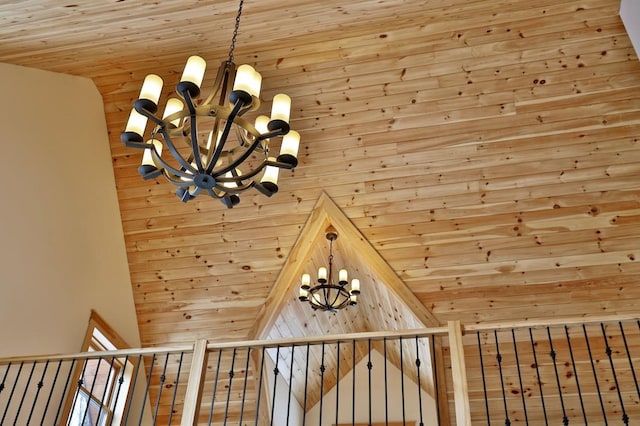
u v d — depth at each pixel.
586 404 4.95
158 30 3.60
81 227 4.38
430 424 7.61
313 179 4.73
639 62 4.00
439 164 4.50
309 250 4.95
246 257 5.04
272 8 3.49
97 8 3.17
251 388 5.41
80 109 4.43
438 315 4.93
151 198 4.94
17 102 3.75
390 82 4.30
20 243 3.66
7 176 3.60
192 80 2.33
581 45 4.02
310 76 4.33
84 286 4.37
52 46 3.59
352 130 4.51
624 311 4.59
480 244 4.65
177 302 5.26
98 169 4.67
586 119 4.20
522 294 4.73
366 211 4.76
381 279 4.91
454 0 3.68
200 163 2.43
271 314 5.12
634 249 4.41
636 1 3.55
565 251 4.53
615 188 4.32
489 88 4.23
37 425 3.77
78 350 4.20
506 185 4.46
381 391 7.93
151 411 5.47
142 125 2.64
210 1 3.30
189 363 5.36
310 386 8.07
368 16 3.77
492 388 5.09
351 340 3.19
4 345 3.46
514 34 4.01
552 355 3.00
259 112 4.54
